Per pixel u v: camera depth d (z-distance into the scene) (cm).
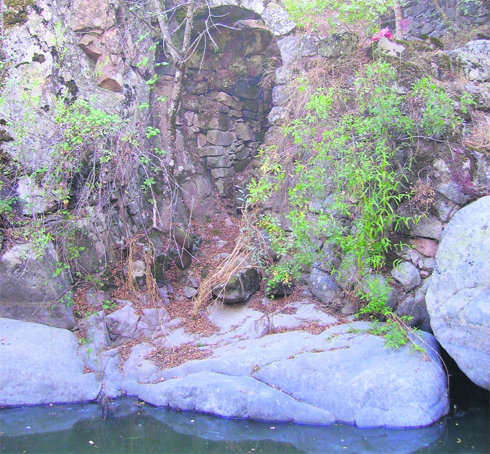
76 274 469
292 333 433
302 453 324
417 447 327
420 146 439
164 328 466
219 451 327
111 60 516
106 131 458
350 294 450
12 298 436
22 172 453
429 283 420
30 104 459
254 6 592
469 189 420
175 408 379
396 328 405
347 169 413
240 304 494
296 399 373
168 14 607
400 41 510
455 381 393
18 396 381
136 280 496
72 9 502
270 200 542
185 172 626
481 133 455
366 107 451
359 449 328
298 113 507
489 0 594
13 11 462
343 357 385
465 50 511
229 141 670
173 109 561
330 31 534
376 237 427
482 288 368
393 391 360
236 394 369
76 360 414
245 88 669
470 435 339
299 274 471
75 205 477
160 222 529
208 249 574
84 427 355
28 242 441
